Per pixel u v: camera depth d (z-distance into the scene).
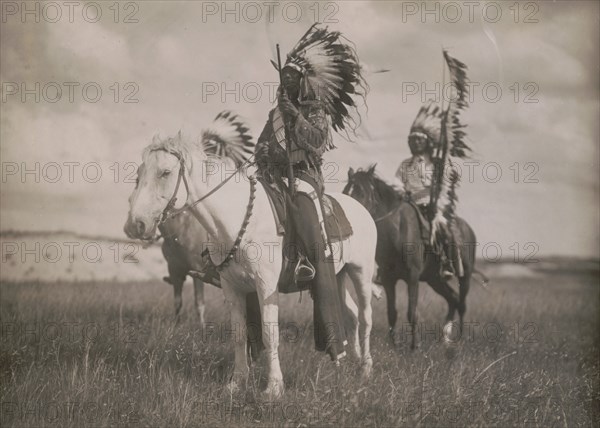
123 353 5.99
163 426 4.55
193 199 5.06
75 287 9.09
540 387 5.28
